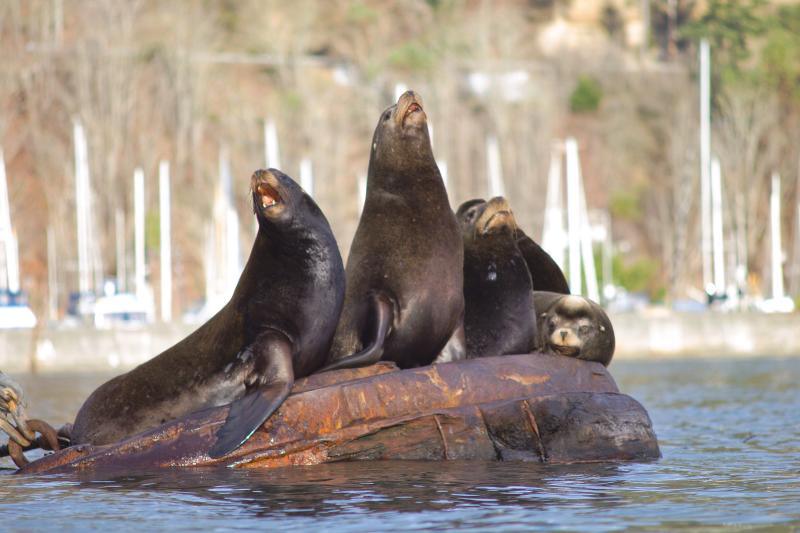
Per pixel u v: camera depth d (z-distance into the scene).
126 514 26.94
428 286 37.12
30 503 28.66
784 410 61.06
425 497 28.81
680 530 24.50
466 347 39.53
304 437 35.00
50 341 139.12
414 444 35.97
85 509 27.69
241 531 24.72
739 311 186.50
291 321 35.28
